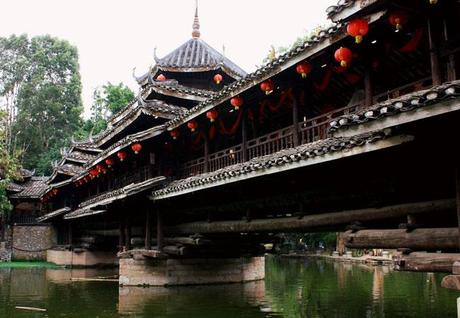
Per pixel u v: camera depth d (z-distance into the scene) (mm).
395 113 7711
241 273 25922
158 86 24422
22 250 49750
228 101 16797
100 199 25828
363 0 9250
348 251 50750
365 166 11906
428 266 9688
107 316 17047
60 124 65438
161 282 23438
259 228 16594
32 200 52438
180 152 23141
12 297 22547
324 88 14008
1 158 45719
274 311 17297
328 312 16766
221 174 15305
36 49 66500
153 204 23094
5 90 64812
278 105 15758
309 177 13695
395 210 11289
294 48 12977
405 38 11047
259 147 16828
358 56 11930
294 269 36344
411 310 16875
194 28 31453
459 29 9359
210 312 17281
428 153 9688
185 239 21469
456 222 11047
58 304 20188
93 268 41281
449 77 9180
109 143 29938
